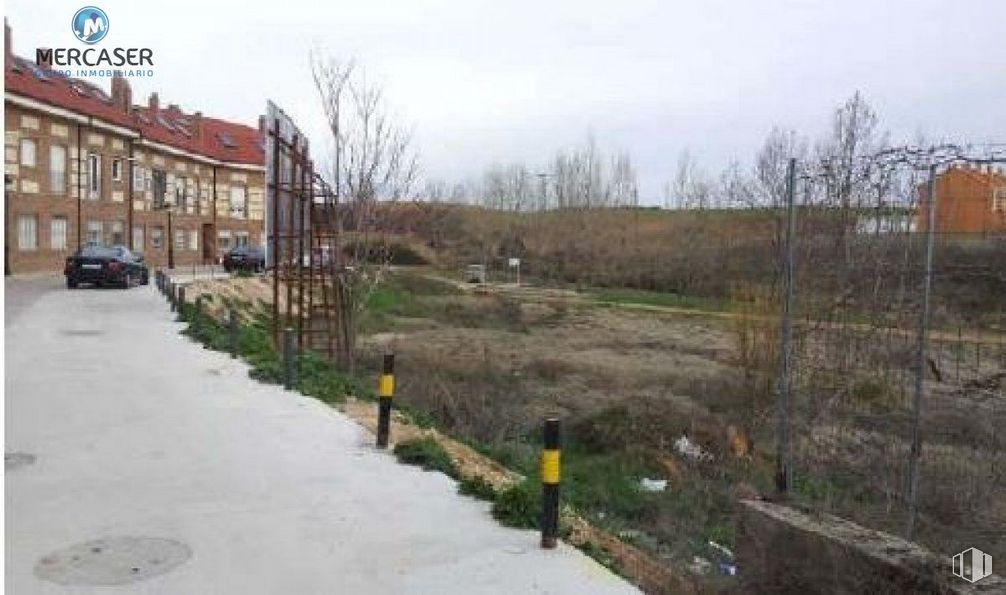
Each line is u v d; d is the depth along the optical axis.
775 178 27.00
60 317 20.53
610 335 32.66
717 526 11.02
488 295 46.91
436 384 17.89
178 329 18.72
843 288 8.87
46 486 7.34
